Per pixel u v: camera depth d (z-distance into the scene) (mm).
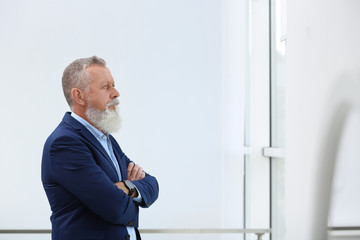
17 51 3221
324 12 358
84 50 3275
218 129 3346
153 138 3311
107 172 1563
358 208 292
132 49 3318
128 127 3295
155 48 3342
